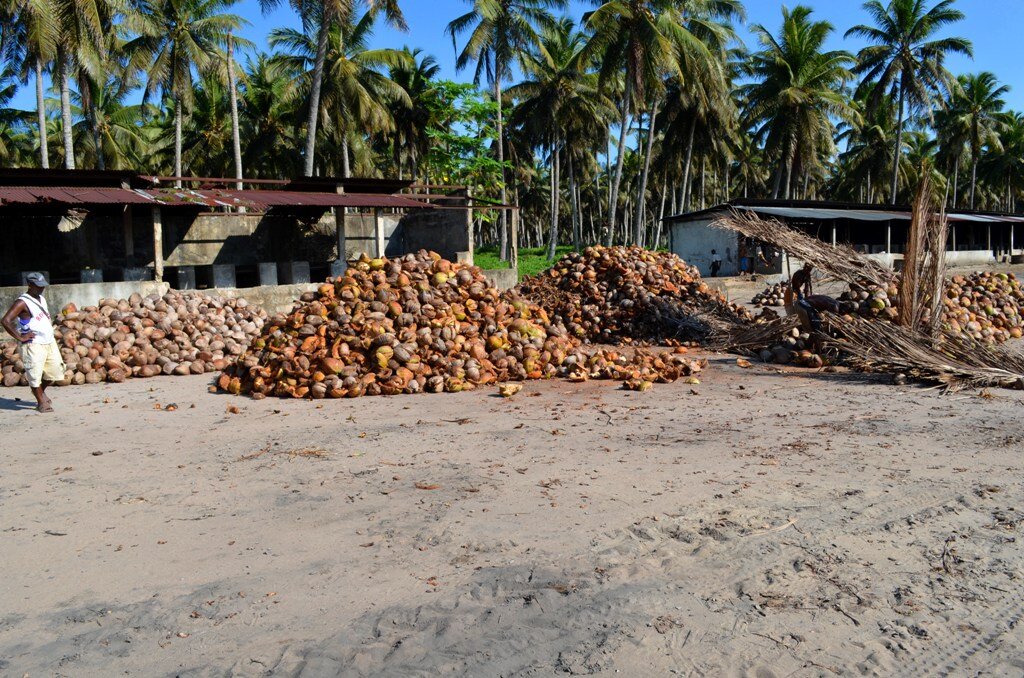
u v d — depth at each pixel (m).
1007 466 5.51
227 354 12.12
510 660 2.99
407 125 42.56
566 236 95.50
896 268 31.59
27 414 8.44
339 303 10.38
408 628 3.27
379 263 11.02
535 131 42.19
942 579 3.64
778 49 41.34
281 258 22.47
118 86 37.12
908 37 44.97
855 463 5.71
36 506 5.11
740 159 60.56
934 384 9.11
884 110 52.62
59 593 3.72
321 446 6.68
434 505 4.93
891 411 7.67
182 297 13.02
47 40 23.61
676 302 14.66
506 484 5.38
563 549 4.10
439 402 8.80
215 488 5.46
